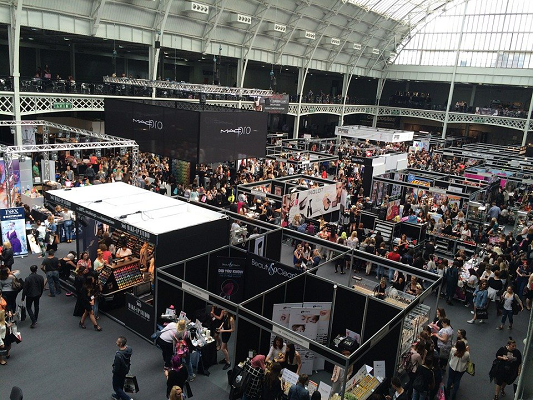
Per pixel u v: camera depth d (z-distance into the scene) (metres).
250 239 12.78
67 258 12.78
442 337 9.47
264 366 7.98
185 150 20.67
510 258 14.39
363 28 43.59
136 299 10.58
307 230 16.89
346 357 7.12
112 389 8.55
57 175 22.25
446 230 17.27
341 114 49.66
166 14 27.19
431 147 42.81
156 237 10.32
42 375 8.83
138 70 43.84
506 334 11.93
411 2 42.66
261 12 32.66
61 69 38.00
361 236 16.66
